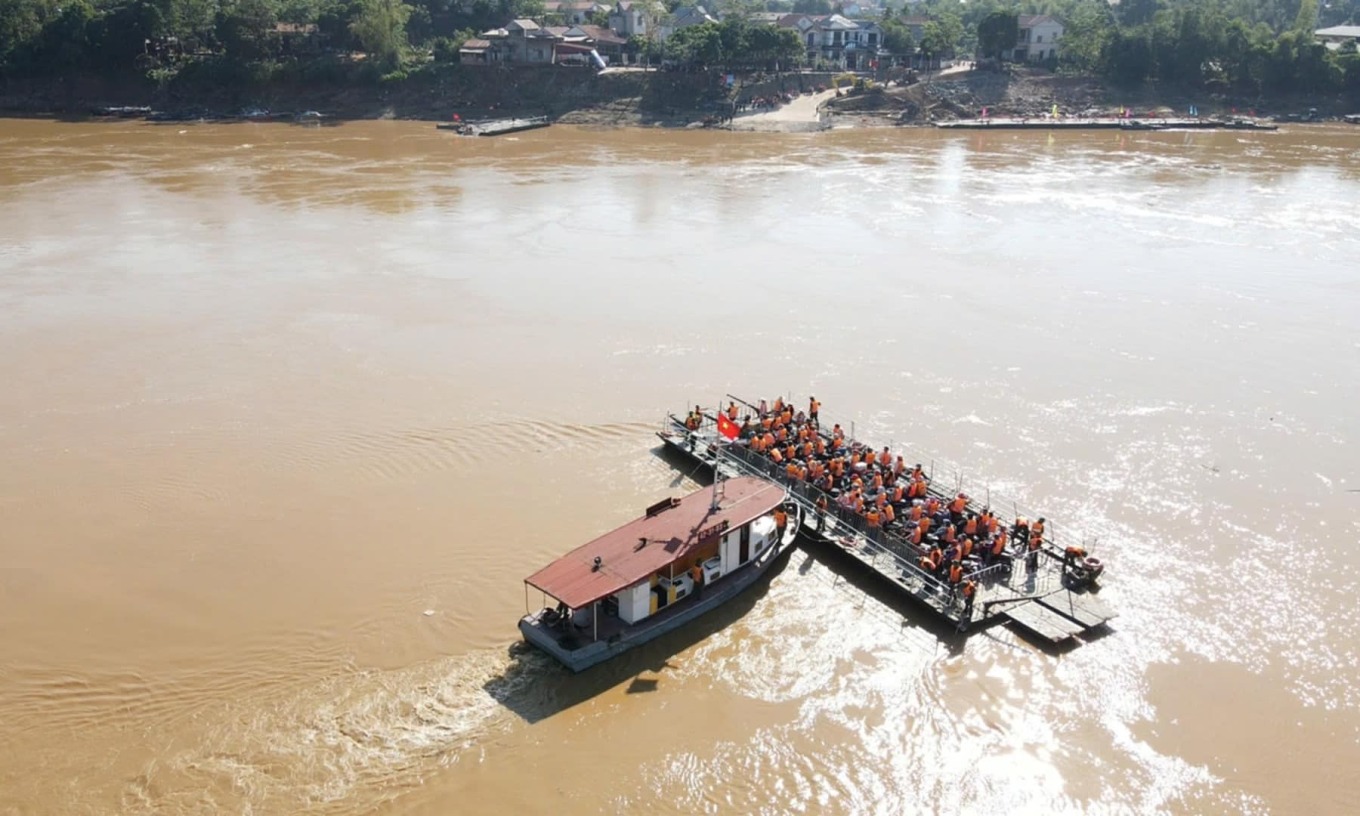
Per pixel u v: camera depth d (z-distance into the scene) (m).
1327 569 35.41
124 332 58.72
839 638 32.22
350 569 35.75
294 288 67.12
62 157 118.69
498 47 165.50
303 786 26.14
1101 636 32.00
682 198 97.00
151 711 28.81
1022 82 167.12
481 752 27.31
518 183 104.94
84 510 39.66
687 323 60.69
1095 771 26.72
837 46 184.50
